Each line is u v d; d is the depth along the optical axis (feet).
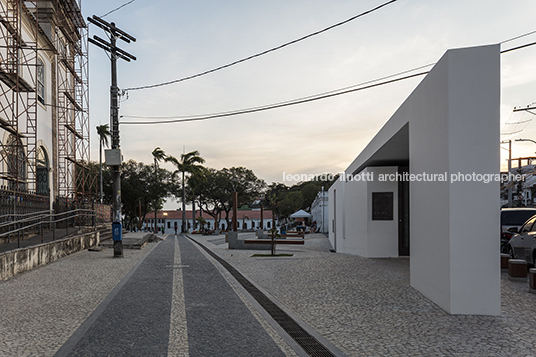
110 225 83.97
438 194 21.83
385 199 45.27
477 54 20.25
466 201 20.04
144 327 18.01
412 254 27.40
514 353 14.51
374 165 47.91
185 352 14.75
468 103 20.22
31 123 61.77
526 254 34.06
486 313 19.77
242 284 30.01
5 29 58.44
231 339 16.40
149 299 24.03
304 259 44.96
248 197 197.16
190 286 28.60
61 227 63.93
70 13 84.89
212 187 186.60
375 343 16.01
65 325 18.29
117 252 47.14
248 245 64.44
